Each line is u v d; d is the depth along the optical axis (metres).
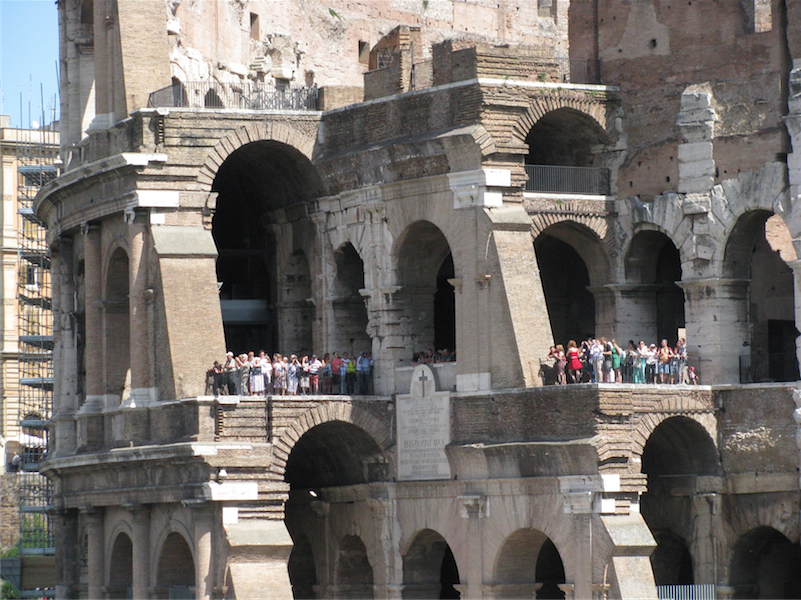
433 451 169.62
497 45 169.50
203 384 168.62
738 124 168.75
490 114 167.25
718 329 169.62
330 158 178.62
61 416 195.00
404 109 173.12
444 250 177.12
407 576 173.75
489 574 164.00
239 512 163.75
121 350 183.38
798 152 163.75
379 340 175.62
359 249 178.00
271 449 165.62
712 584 165.25
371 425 172.75
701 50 171.62
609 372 162.12
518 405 162.12
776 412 162.75
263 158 185.00
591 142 178.50
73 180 183.12
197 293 171.00
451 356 174.12
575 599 155.75
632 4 176.75
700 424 164.38
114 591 182.25
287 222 189.25
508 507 162.50
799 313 162.62
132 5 181.62
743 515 164.50
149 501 172.50
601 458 154.50
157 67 181.88
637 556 154.38
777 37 166.12
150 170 173.62
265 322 194.25
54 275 199.12
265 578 162.50
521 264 165.38
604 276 177.88
